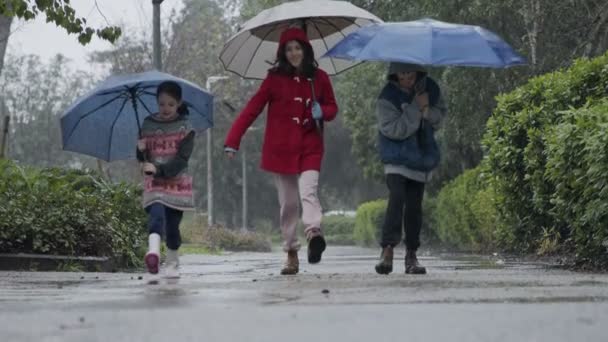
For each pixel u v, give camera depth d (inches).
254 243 2623.0
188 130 663.8
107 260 898.1
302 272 750.5
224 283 558.6
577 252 753.0
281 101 664.4
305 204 656.4
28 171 1027.9
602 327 308.2
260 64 753.6
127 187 1092.5
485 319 333.1
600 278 560.7
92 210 929.5
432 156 661.3
